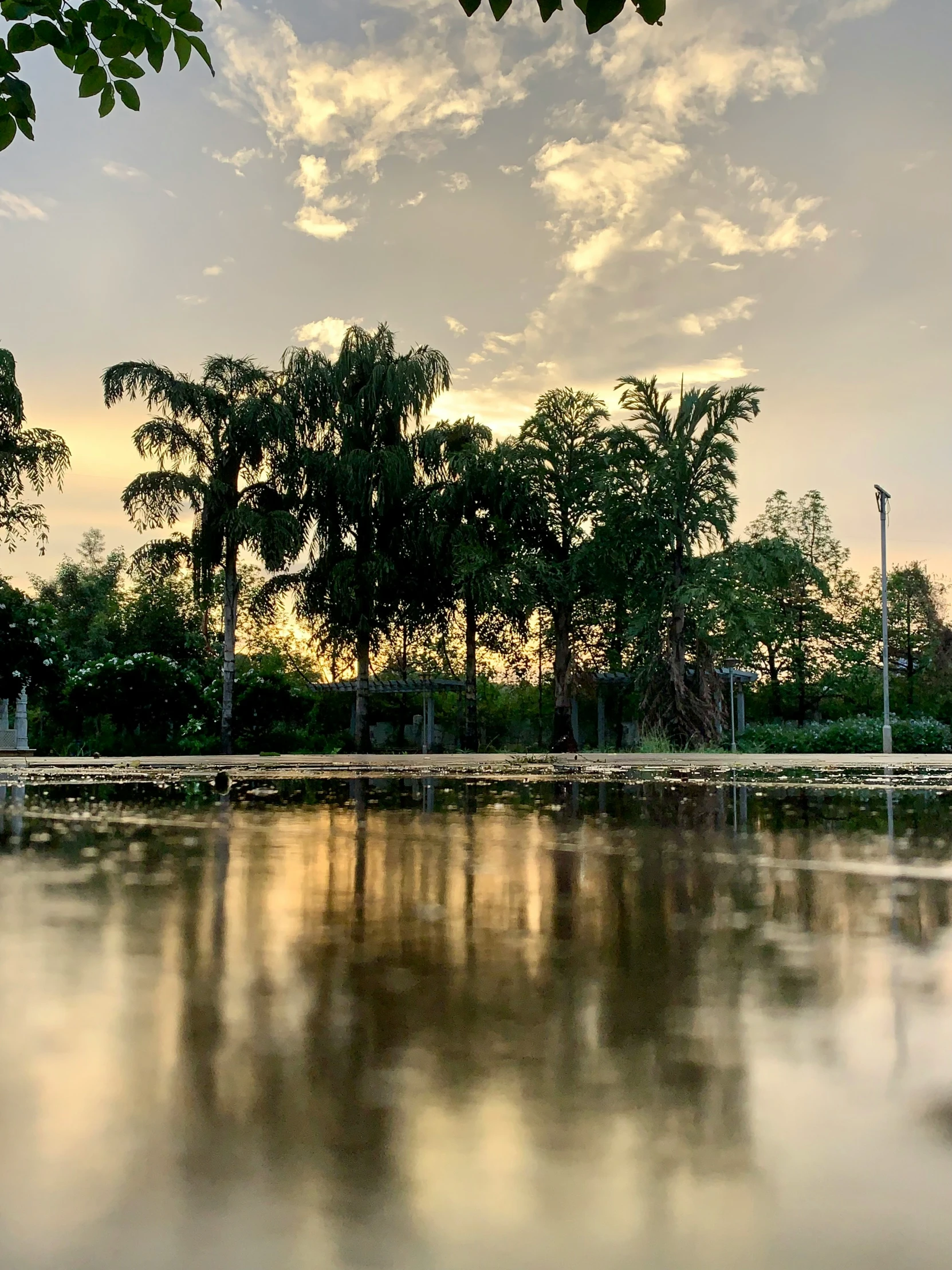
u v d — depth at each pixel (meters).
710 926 4.61
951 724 43.69
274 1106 2.40
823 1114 2.35
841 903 5.19
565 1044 2.88
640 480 33.25
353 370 32.78
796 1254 1.73
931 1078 2.59
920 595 50.44
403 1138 2.21
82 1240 1.78
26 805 11.41
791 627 47.19
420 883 5.81
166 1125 2.29
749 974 3.71
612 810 10.75
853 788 14.28
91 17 3.72
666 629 33.31
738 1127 2.27
